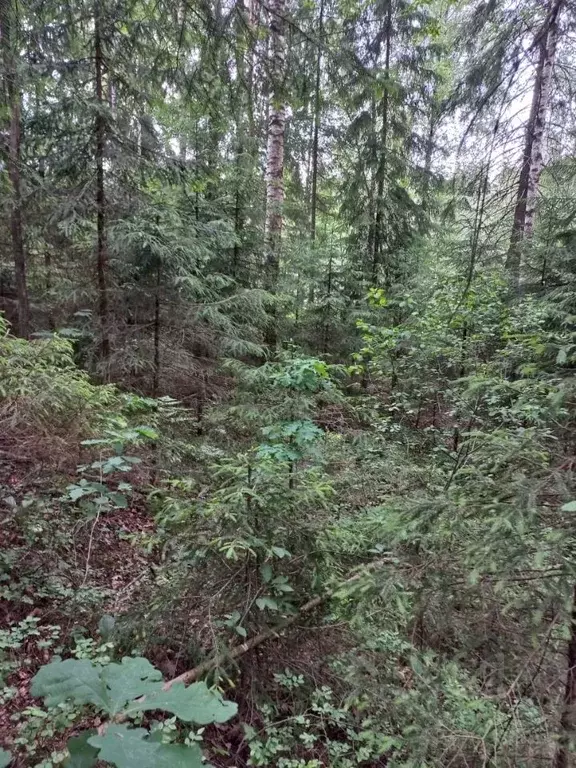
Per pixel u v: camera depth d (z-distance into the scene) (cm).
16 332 884
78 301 640
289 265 995
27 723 223
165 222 642
